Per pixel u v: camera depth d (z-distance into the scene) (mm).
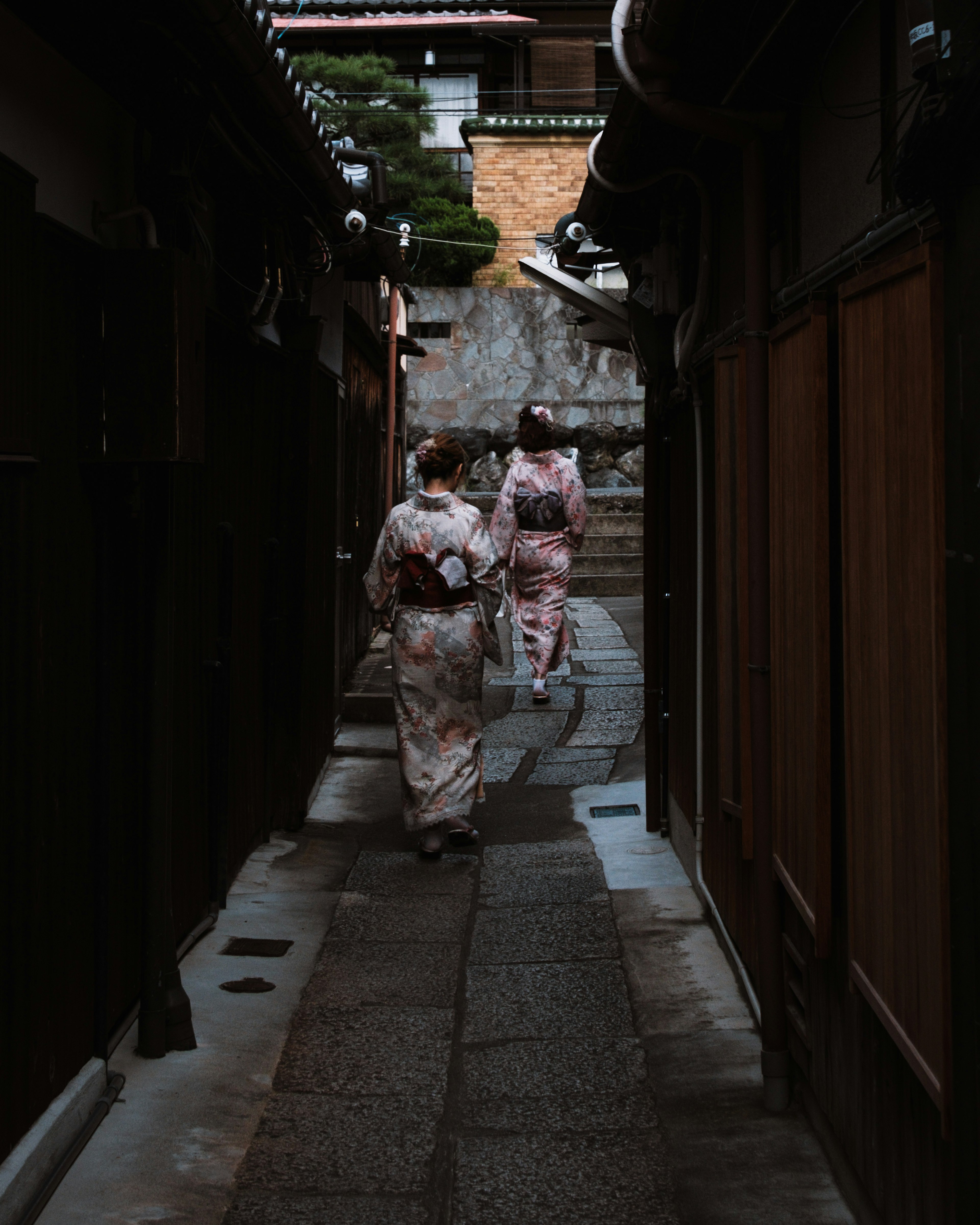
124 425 2912
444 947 4254
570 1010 3723
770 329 3172
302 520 5617
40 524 2617
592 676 9242
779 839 3043
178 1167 2744
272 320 5270
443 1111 3074
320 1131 2963
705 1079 3230
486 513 15195
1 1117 2410
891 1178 2273
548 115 20547
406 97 19016
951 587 1745
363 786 6594
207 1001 3691
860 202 2434
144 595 3213
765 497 3129
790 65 2906
